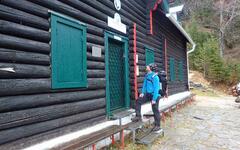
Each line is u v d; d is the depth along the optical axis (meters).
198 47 34.16
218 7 52.81
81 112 5.76
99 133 5.39
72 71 5.45
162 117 9.55
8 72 3.97
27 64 4.36
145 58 9.81
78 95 5.66
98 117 6.47
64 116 5.20
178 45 16.59
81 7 5.91
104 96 6.84
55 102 4.95
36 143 4.46
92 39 6.34
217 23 51.31
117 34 7.81
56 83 4.93
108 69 7.09
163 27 12.76
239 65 32.22
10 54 4.02
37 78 4.55
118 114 7.28
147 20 10.19
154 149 6.28
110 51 7.71
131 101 8.63
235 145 6.86
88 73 6.09
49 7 4.93
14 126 4.03
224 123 9.66
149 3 10.11
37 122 4.51
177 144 6.77
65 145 4.57
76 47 5.62
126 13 8.44
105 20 7.07
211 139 7.38
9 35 4.06
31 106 4.39
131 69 8.66
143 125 7.70
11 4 4.09
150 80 7.38
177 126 8.85
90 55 6.23
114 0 7.59
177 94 15.30
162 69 12.29
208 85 28.47
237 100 16.84
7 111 3.94
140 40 9.41
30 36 4.44
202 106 14.52
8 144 3.94
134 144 6.30
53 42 4.92
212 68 29.86
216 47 31.12
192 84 25.91
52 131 4.84
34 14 4.56
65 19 5.27
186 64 19.42
